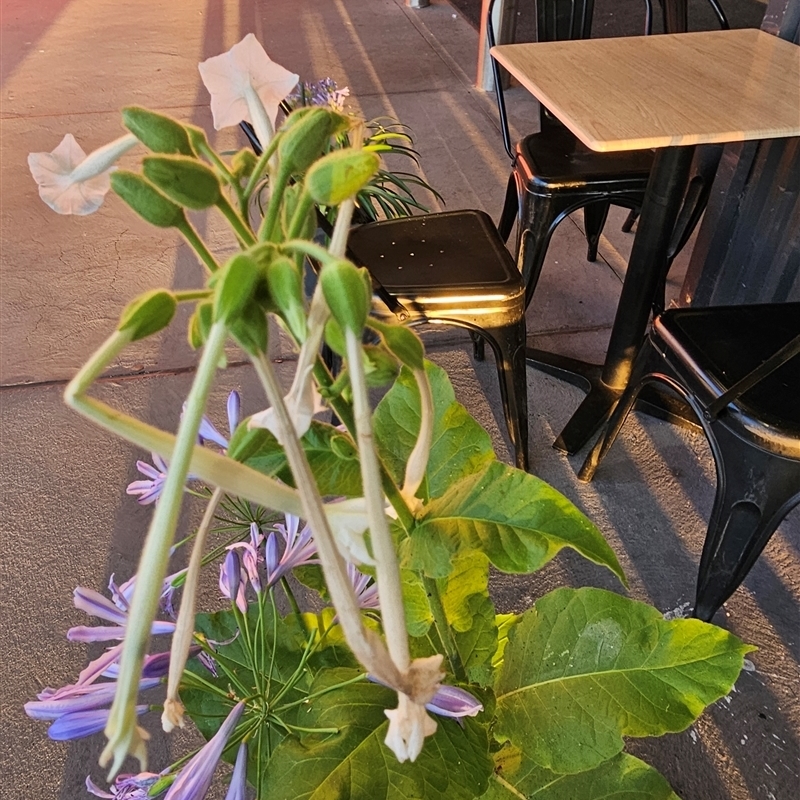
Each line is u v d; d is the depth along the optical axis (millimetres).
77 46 4375
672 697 559
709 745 1190
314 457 408
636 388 1455
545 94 1263
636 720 556
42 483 1679
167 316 278
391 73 3898
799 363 1235
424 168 2984
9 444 1778
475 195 2809
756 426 1138
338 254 293
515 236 2508
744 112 1182
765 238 1730
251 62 377
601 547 445
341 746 476
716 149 1865
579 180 1724
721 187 1854
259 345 260
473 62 4012
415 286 1414
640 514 1581
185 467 239
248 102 380
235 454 346
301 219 323
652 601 1414
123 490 1660
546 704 577
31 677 1316
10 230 2625
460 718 505
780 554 1483
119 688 235
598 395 1793
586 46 1533
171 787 477
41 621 1404
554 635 606
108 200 2777
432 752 472
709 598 1301
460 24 4570
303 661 586
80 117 3436
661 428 1769
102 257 2477
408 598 594
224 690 642
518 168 1862
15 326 2182
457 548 442
